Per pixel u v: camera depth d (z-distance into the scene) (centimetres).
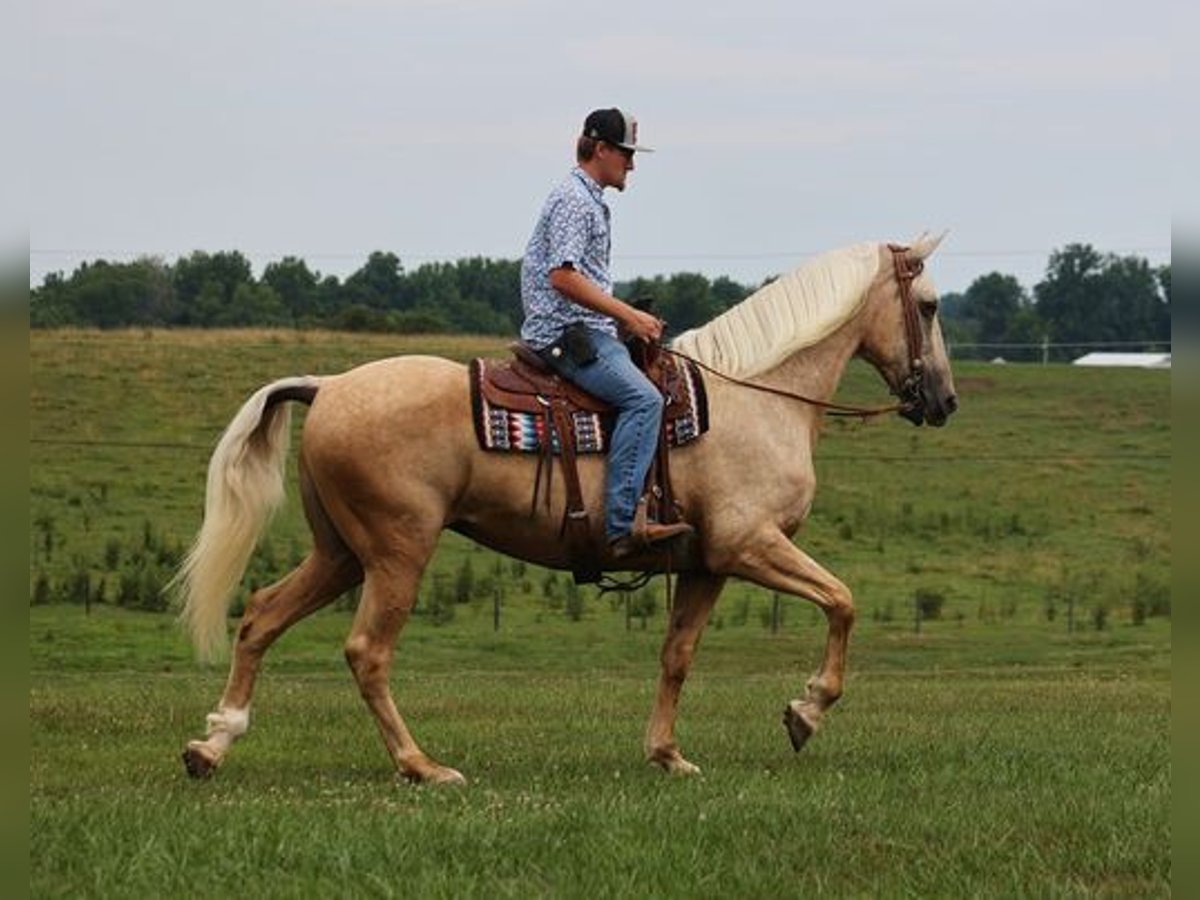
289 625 1271
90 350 7219
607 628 4006
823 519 5722
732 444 1295
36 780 1209
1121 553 5431
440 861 922
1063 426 7269
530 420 1247
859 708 2034
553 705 2005
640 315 1259
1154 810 1076
